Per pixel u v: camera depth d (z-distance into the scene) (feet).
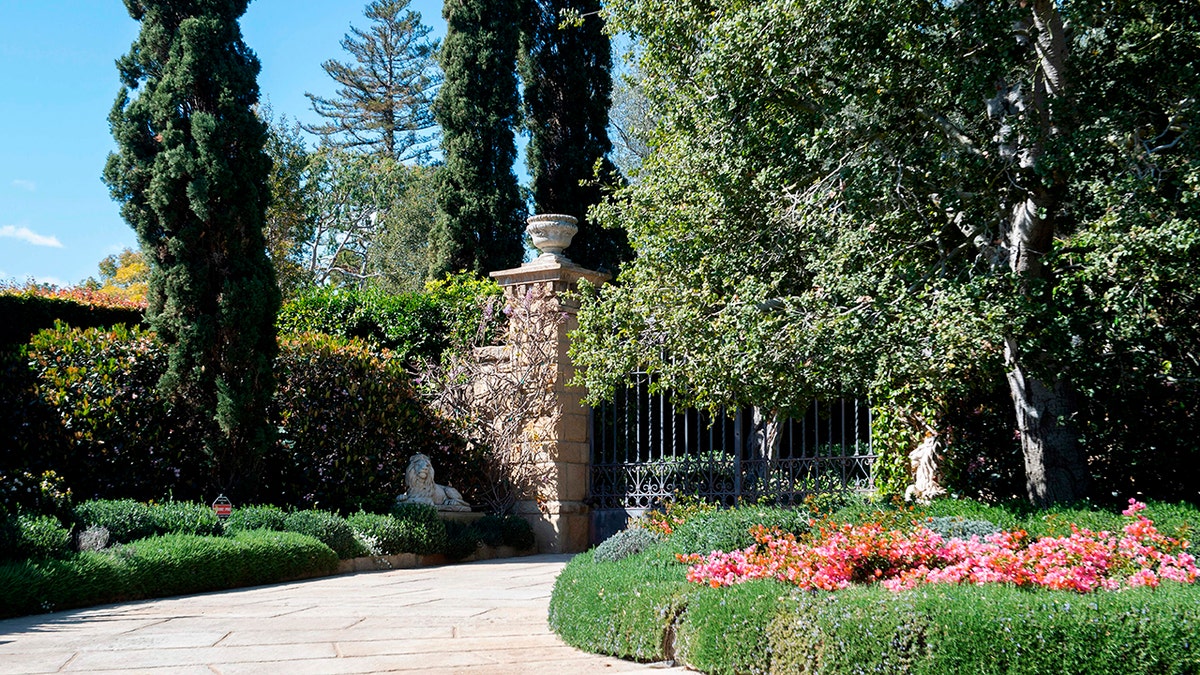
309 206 114.62
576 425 47.06
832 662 15.37
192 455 38.86
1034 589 16.61
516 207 66.08
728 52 28.48
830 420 39.73
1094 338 27.17
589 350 38.70
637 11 32.24
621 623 19.58
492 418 47.47
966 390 31.32
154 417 38.01
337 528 37.32
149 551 29.43
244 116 39.37
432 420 46.78
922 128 29.68
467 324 50.78
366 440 42.96
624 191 38.22
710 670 17.48
